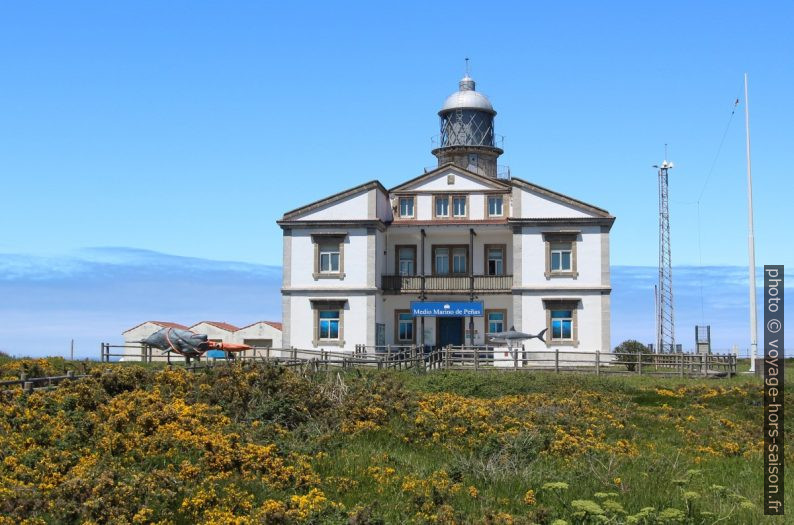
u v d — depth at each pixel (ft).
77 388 69.05
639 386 111.14
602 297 163.12
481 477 59.06
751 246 146.00
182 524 47.16
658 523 48.29
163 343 118.01
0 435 57.77
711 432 79.66
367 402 77.92
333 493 54.08
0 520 43.04
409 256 178.81
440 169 176.96
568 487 55.93
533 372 124.77
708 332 185.47
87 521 44.06
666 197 214.48
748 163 146.92
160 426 61.72
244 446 59.52
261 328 185.16
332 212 170.09
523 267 165.58
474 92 216.33
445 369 131.75
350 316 168.66
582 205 164.14
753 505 52.65
